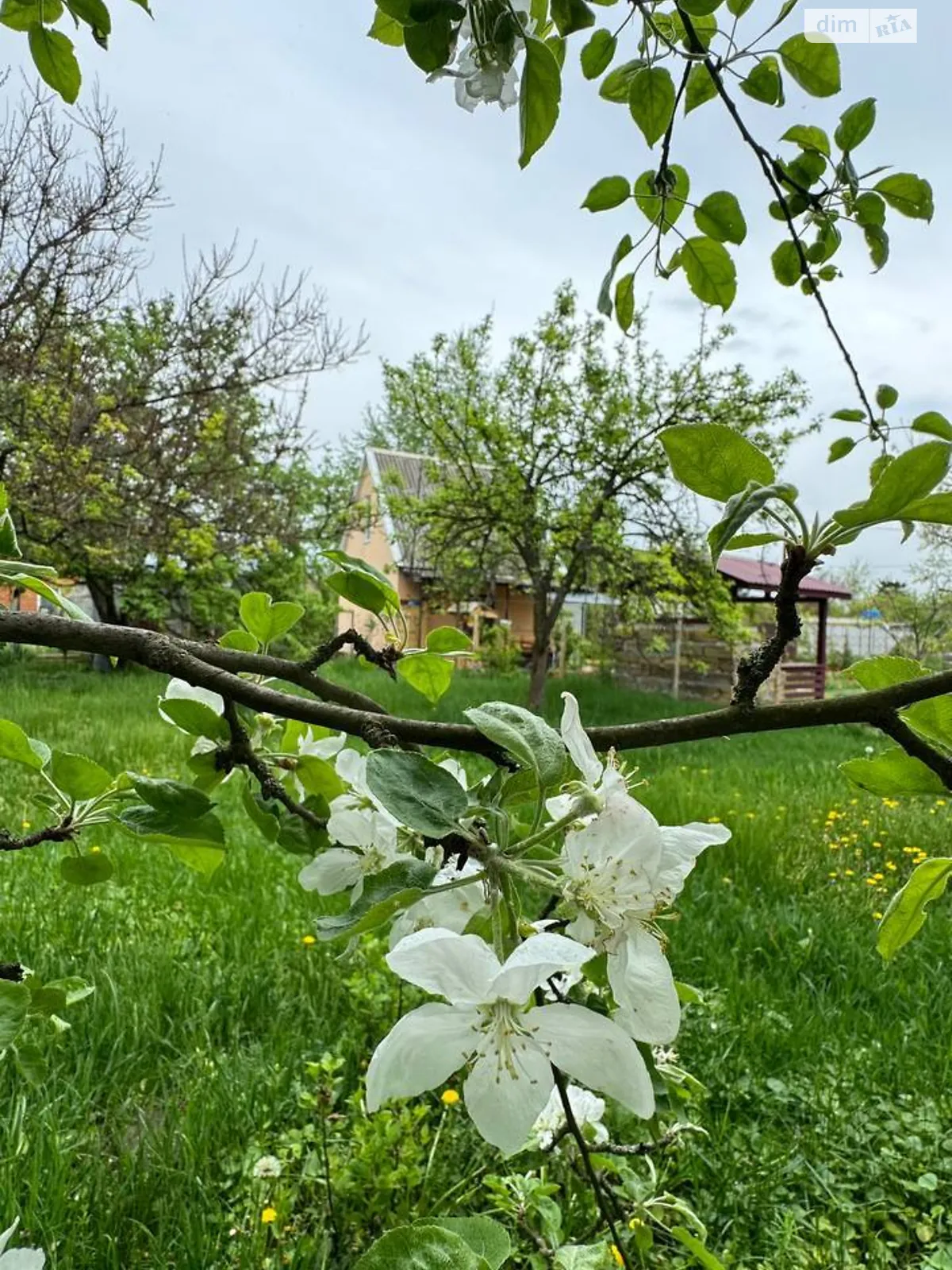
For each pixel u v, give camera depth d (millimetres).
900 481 717
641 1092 642
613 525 11047
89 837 4754
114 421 10258
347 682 13430
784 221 1475
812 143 1424
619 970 668
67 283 9211
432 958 628
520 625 21750
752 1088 2793
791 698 15883
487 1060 644
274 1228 2127
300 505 14320
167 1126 2439
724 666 16969
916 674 922
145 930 3664
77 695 11641
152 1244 2062
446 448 11844
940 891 890
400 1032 641
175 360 11078
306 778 1144
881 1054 3004
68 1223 2082
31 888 3984
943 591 17094
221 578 15781
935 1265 2221
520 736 730
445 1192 2268
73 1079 2576
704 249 1410
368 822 1052
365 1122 2295
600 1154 1783
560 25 845
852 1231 2363
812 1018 3129
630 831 693
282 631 1219
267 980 3238
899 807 6281
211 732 1052
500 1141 633
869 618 22188
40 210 8930
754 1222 2365
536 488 11391
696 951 3721
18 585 958
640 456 10867
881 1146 2635
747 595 16531
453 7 703
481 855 682
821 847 5359
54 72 1206
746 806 6391
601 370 11016
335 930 631
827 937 3875
